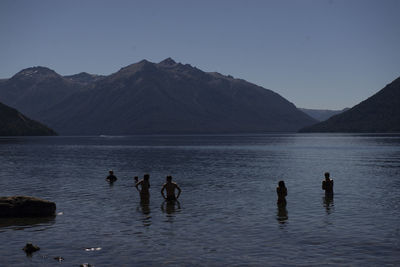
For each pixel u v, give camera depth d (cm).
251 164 5406
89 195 2709
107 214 2041
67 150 10119
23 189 3017
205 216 1969
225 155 7656
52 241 1528
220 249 1395
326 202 2339
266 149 10188
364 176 3769
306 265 1221
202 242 1487
